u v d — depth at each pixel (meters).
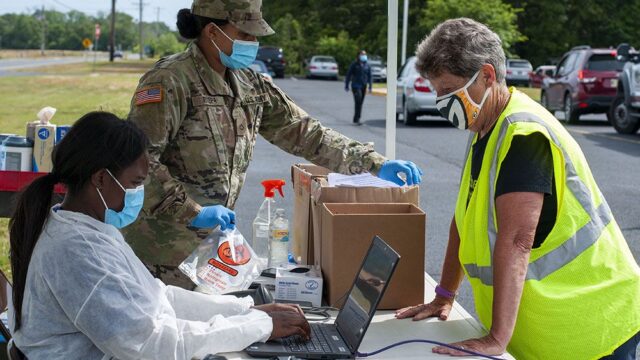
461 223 2.71
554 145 2.41
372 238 2.96
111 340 2.13
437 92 2.60
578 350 2.48
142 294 2.20
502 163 2.43
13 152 4.28
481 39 2.49
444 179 10.23
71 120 15.65
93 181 2.21
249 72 3.38
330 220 2.96
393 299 3.00
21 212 2.21
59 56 114.81
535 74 37.34
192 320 2.65
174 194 2.95
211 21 3.07
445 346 2.53
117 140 2.20
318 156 3.48
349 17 58.09
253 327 2.47
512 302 2.42
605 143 14.30
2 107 18.61
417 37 40.06
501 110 2.56
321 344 2.58
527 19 50.44
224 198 3.20
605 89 17.70
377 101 25.89
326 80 45.53
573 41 50.72
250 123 3.30
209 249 3.11
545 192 2.39
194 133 3.10
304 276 3.08
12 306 2.30
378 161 3.40
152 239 3.09
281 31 57.03
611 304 2.49
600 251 2.51
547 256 2.50
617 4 51.81
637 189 9.76
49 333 2.19
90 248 2.15
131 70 48.88
